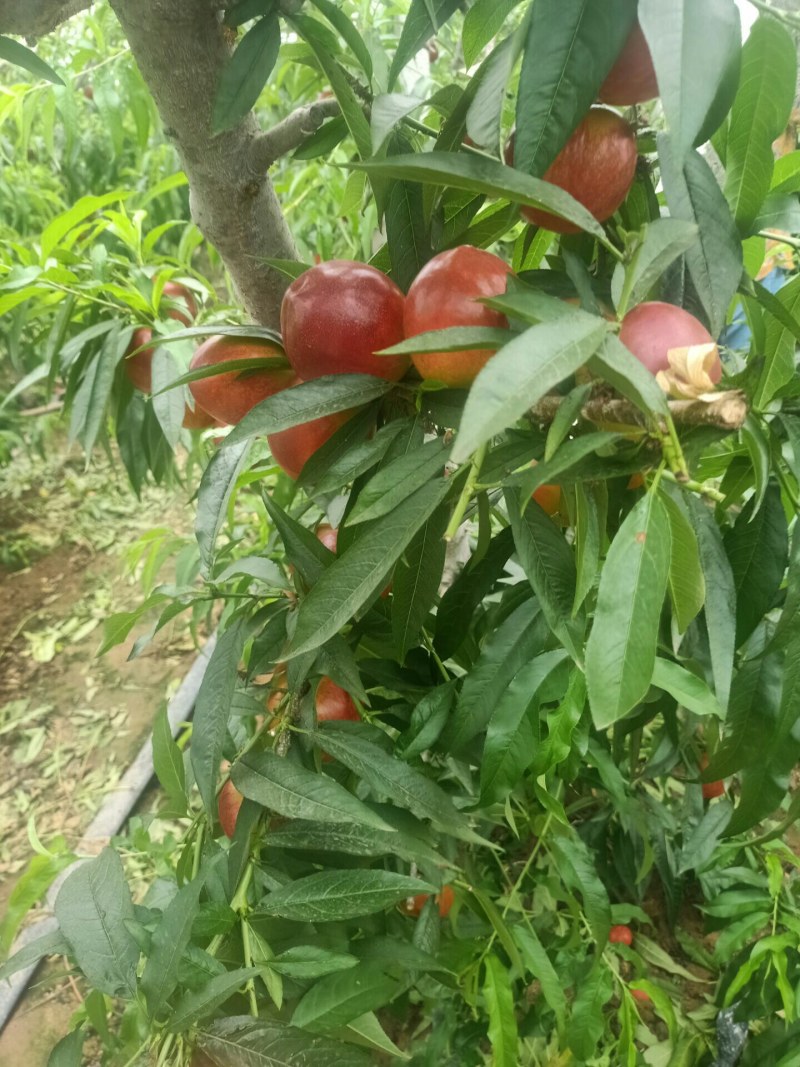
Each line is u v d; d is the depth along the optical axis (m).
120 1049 0.62
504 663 0.73
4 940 0.92
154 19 0.61
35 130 3.28
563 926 1.45
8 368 4.23
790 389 0.58
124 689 2.96
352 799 0.62
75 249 1.56
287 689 0.74
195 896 0.56
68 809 2.52
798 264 0.83
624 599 0.39
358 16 1.63
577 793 1.60
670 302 0.64
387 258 0.77
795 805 0.68
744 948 1.47
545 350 0.34
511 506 0.54
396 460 0.53
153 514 3.99
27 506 4.05
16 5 0.57
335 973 0.65
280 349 0.69
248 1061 0.54
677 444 0.39
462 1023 1.40
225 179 0.74
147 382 1.39
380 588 0.63
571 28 0.45
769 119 0.53
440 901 1.20
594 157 0.53
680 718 1.21
